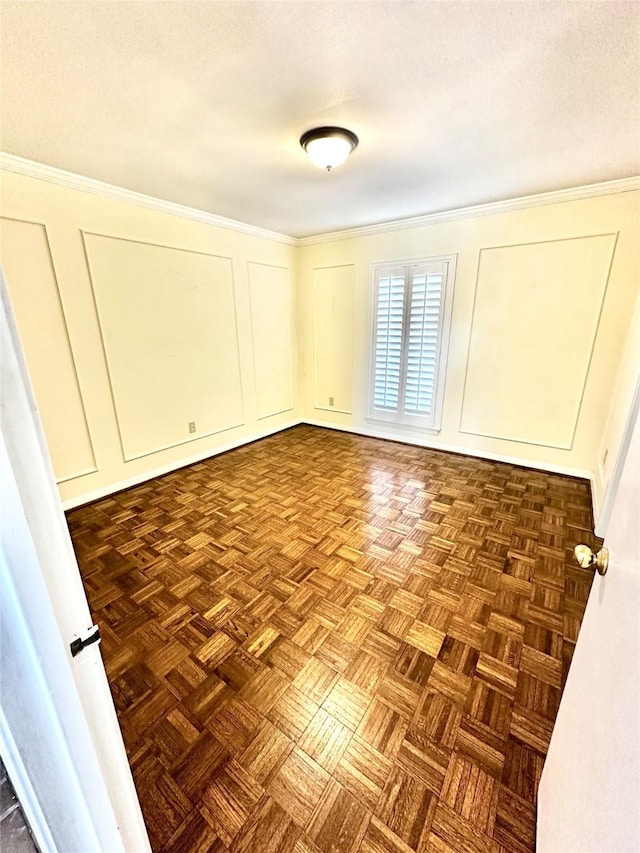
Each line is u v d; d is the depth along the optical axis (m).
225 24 1.14
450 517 2.49
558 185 2.60
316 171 2.29
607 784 0.54
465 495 2.80
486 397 3.43
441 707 1.27
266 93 1.50
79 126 1.74
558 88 1.48
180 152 2.02
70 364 2.53
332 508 2.63
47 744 0.48
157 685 1.36
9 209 2.13
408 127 1.78
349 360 4.25
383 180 2.47
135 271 2.80
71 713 0.50
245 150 2.00
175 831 0.97
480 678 1.38
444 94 1.52
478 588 1.84
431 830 0.97
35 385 2.39
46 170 2.21
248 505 2.69
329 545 2.20
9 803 0.49
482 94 1.52
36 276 2.30
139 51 1.25
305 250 4.24
